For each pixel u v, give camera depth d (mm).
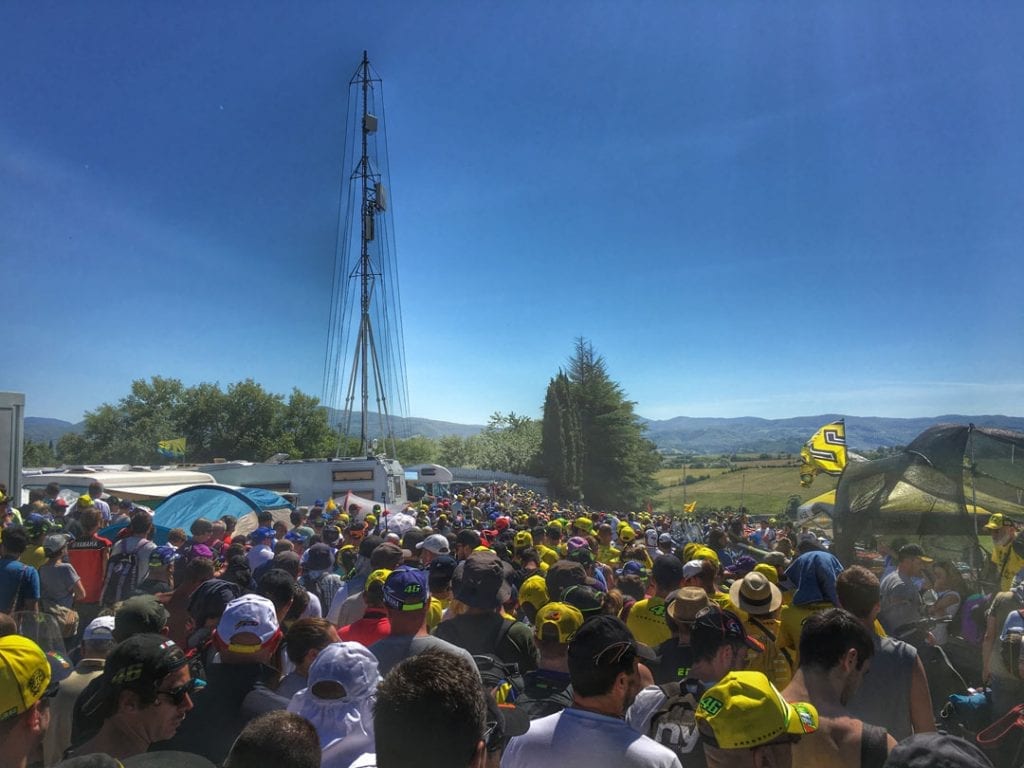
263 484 21391
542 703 3449
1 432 13516
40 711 2527
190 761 2283
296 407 65438
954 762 1614
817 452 16531
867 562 7664
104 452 60188
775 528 21438
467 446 79000
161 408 62938
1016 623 4293
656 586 5195
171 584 7180
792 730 2295
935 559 7062
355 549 8820
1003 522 6562
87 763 1783
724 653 3156
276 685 3496
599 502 71188
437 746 1851
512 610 6625
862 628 2922
